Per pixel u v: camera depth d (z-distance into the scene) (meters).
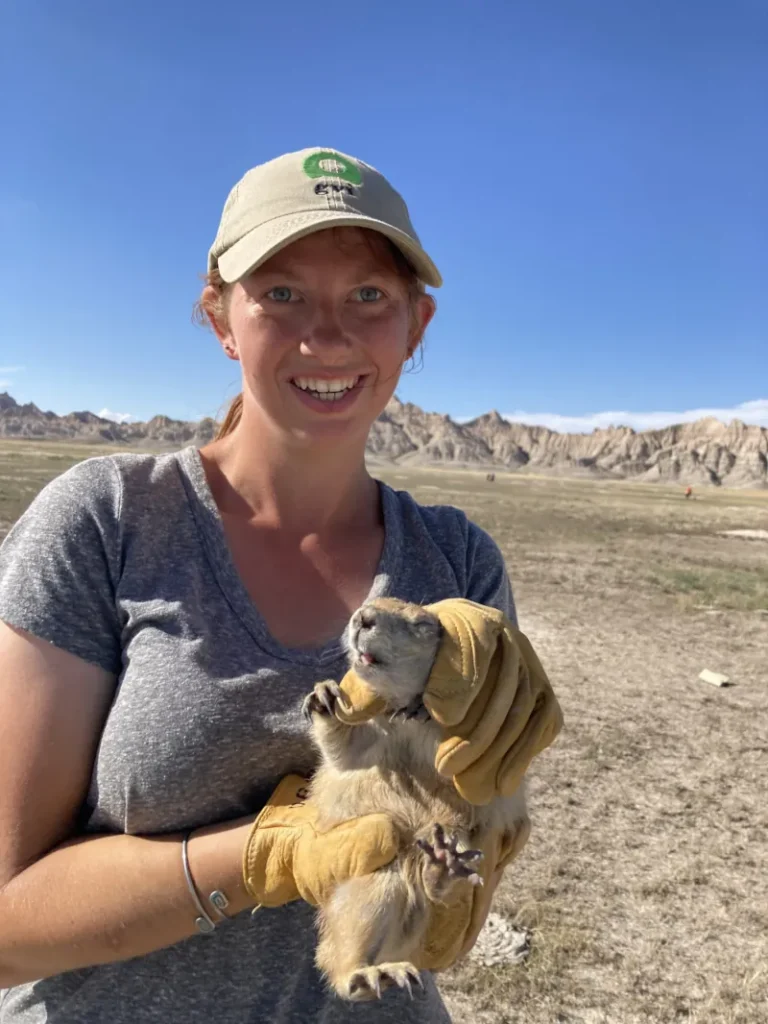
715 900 1.58
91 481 0.57
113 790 0.51
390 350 0.59
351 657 0.51
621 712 2.63
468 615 0.52
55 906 0.49
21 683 0.51
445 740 0.50
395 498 0.67
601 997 1.29
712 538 9.30
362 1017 0.55
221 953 0.53
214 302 0.65
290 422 0.58
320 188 0.56
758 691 2.96
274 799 0.52
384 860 0.51
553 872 1.64
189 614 0.54
